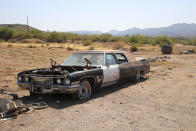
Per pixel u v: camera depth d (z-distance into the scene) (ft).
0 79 32.50
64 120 16.33
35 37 187.32
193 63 58.90
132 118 16.94
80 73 21.18
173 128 15.11
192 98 23.02
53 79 20.63
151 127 15.24
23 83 21.85
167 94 24.71
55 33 176.04
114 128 14.97
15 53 69.97
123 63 28.35
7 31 179.01
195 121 16.48
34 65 48.60
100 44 160.25
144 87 28.48
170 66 52.13
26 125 15.28
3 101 18.49
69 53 79.20
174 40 272.10
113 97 23.25
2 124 15.38
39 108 18.99
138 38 204.13
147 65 34.73
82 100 21.89
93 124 15.61
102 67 24.30
